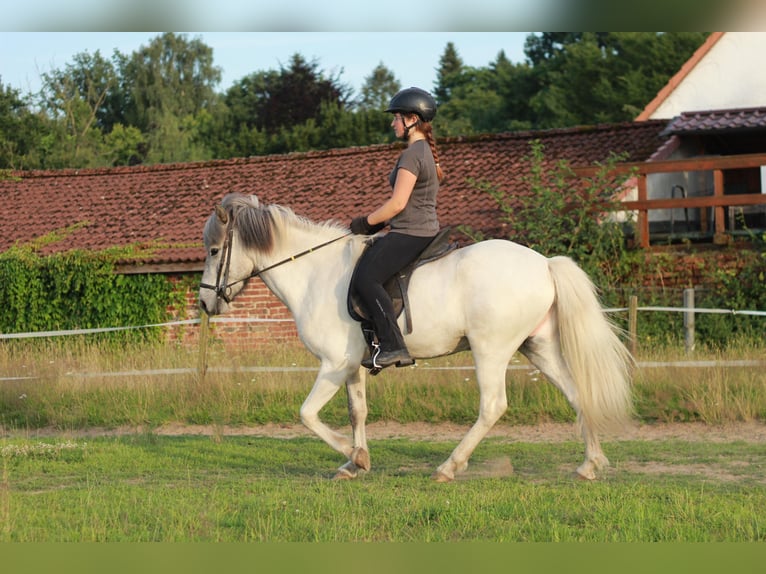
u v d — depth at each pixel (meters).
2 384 12.28
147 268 18.95
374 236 7.54
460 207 19.11
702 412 10.39
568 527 5.74
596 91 42.84
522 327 7.23
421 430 10.60
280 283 7.80
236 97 57.28
